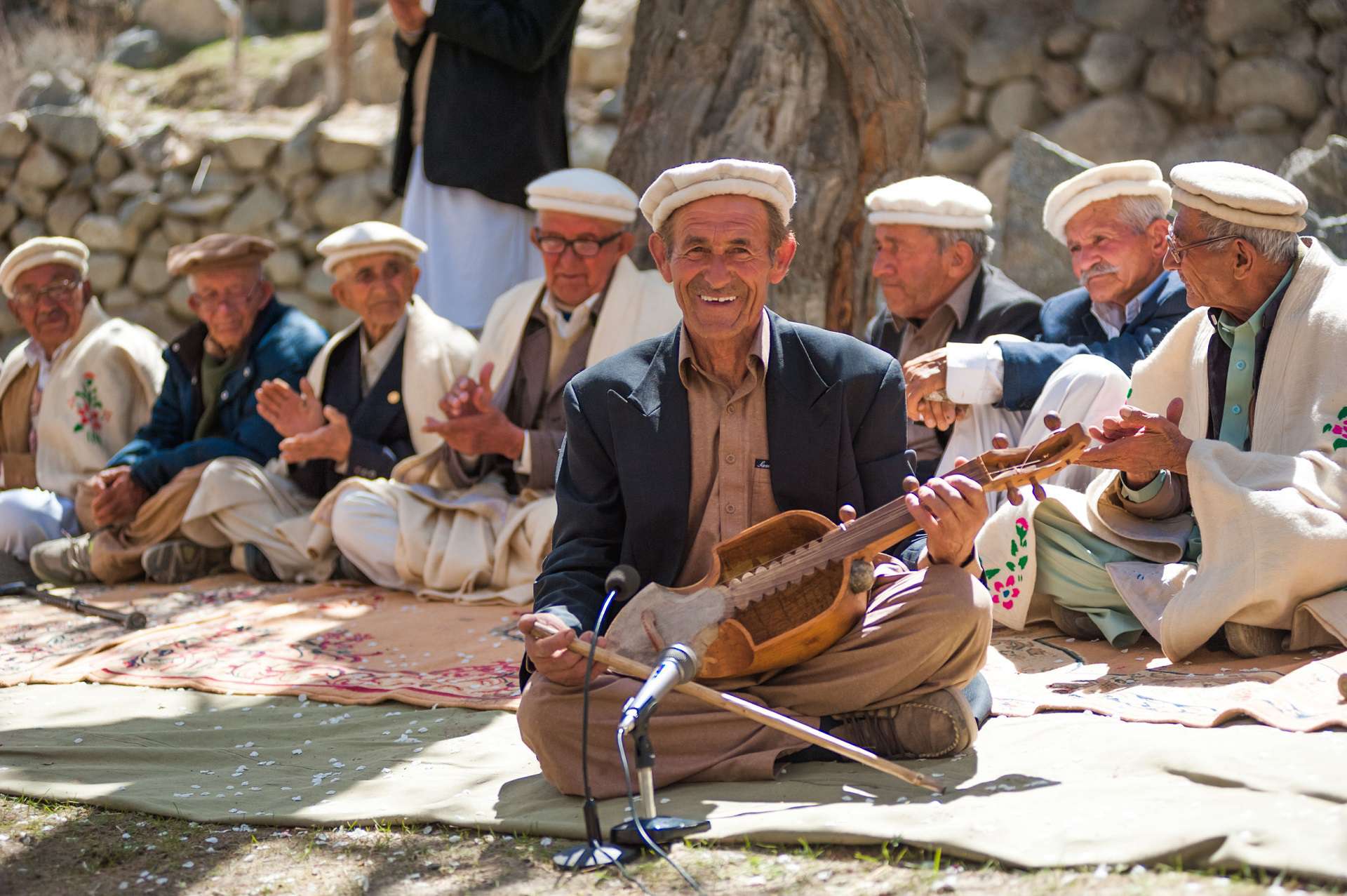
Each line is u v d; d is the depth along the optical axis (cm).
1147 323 546
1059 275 761
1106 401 494
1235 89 1016
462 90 740
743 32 721
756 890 264
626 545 355
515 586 591
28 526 711
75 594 660
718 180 338
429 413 655
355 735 404
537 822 307
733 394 355
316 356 688
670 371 356
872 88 708
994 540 473
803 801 309
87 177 1225
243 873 297
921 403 528
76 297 755
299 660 497
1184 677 392
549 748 331
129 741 405
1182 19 1041
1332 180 762
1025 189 770
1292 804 270
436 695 439
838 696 334
